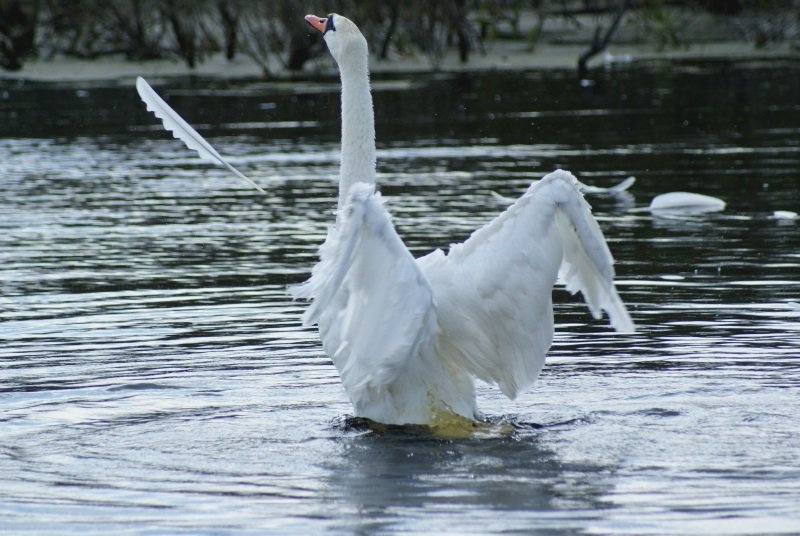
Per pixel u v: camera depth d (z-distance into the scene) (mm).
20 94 42406
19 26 51344
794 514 8086
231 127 33469
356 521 8102
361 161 11211
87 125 34375
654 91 40125
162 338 13008
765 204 20891
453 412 10227
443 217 19922
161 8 51938
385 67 50312
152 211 21469
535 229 9812
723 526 7895
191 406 10781
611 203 21531
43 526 8070
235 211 21312
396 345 9414
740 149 27406
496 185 23281
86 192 23625
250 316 13930
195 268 16625
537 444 9711
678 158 26344
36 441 9859
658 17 55375
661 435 9875
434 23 50406
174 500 8531
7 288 15539
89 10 52781
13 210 21641
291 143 30109
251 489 8758
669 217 20031
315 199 22438
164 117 10648
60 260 17312
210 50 53094
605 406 10695
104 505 8461
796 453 9375
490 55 53469
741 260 16547
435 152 28203
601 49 48156
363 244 9281
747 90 39438
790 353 12078
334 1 51125
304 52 49719
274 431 10117
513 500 8461
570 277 10281
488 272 9891
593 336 12992
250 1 51844
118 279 15992
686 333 12938
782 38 56219
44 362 12117
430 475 9031
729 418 10258
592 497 8500
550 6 62438
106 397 11031
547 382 11414
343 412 10609
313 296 9164
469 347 10148
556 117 34281
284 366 11992
